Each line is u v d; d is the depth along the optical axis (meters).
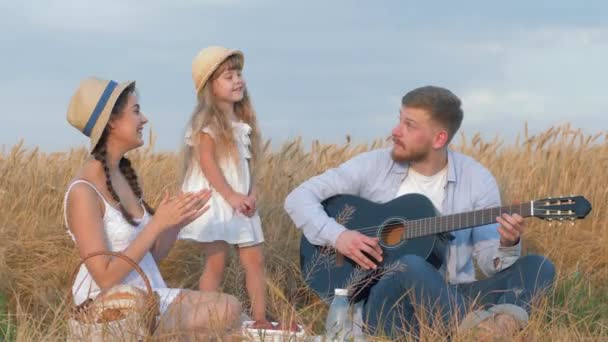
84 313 4.08
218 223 5.78
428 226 5.02
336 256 5.34
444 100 5.07
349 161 5.50
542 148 9.41
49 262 6.45
